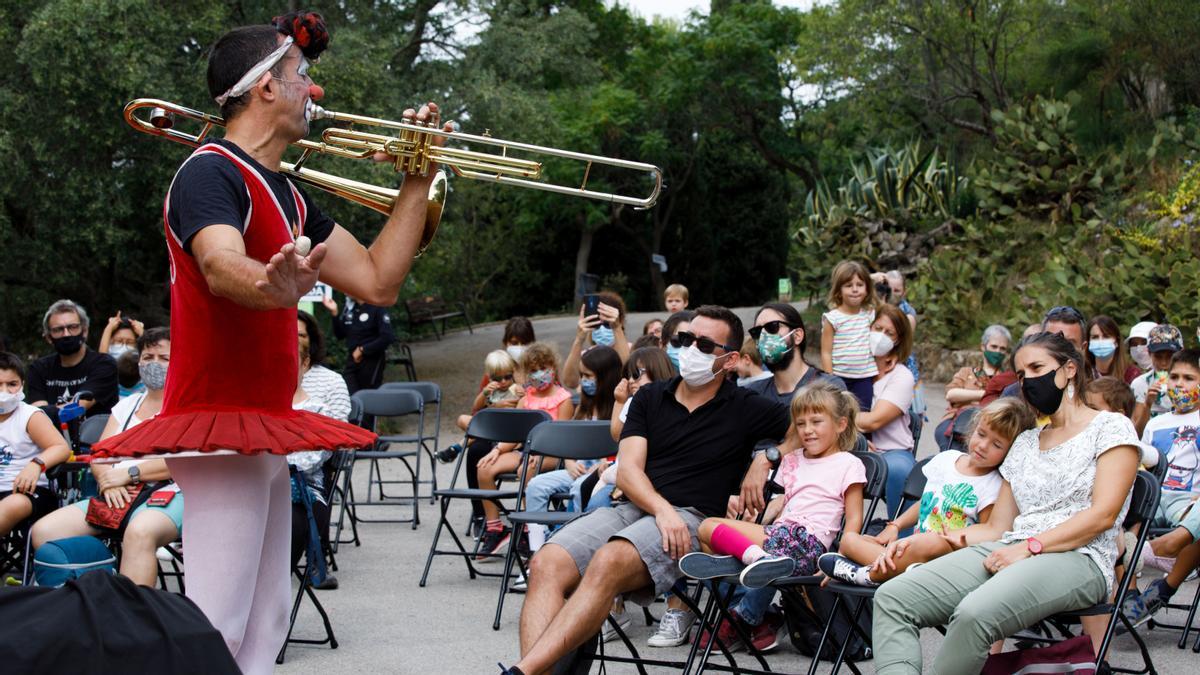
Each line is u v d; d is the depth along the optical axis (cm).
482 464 755
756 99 3184
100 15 1214
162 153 1319
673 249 3916
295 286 247
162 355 573
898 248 1780
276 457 321
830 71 2345
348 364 1220
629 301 3788
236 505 303
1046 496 428
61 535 525
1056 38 1984
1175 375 598
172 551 532
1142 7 1766
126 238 1365
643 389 498
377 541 813
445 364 2002
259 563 319
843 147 3278
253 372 290
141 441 279
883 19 2166
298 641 550
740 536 445
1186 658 507
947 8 2105
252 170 287
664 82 3203
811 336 1788
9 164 1274
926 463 518
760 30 3189
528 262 3816
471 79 1616
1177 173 1517
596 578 419
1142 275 1206
